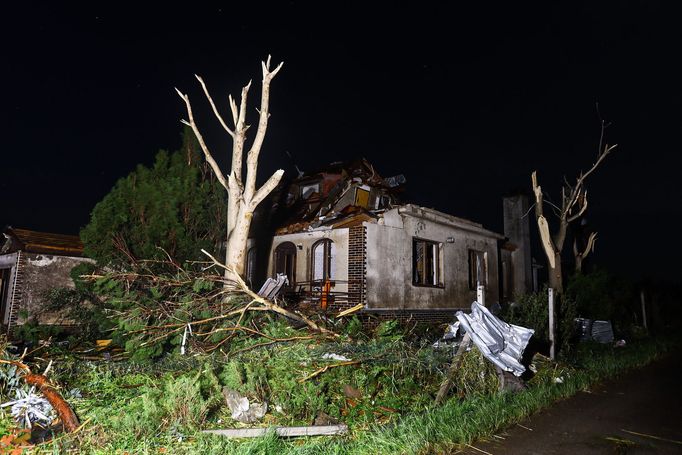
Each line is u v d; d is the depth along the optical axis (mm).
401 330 10703
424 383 7598
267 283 9945
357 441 5238
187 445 4953
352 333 9672
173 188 11211
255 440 5027
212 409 6066
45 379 6234
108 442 4918
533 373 8719
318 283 13703
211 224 12250
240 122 11359
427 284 15328
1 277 15359
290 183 18625
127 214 10773
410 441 5059
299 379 6945
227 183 11484
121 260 10219
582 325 13219
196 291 9328
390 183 18453
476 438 5445
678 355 12070
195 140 13312
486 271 18391
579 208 16203
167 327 8562
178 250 10961
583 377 8461
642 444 5430
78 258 15594
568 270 21703
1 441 4898
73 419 5352
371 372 7395
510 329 7750
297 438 5461
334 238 14078
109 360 8555
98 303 10867
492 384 7363
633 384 8461
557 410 6688
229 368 6648
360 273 13211
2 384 6250
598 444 5402
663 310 21266
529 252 21609
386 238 14023
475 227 17609
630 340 14297
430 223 15797
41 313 12445
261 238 16250
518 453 5094
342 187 16719
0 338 7152
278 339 8742
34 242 14750
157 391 6035
